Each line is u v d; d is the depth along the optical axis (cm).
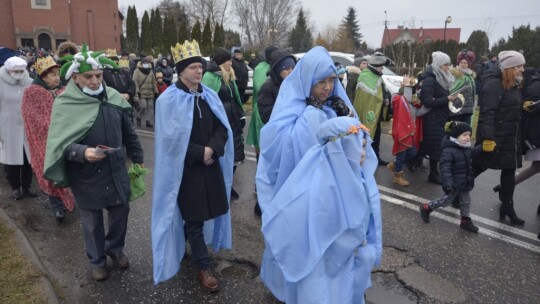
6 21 4288
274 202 257
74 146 321
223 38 3934
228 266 380
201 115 334
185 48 325
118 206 356
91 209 341
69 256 397
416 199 553
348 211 247
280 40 4994
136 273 366
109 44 4866
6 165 537
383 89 674
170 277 333
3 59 686
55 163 322
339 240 246
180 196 334
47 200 543
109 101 347
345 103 304
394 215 498
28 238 429
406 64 2611
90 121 331
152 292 338
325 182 245
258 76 581
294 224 246
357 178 254
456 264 385
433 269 375
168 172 321
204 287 338
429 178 630
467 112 652
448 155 454
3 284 329
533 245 426
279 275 293
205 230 385
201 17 5069
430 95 600
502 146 461
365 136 267
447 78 605
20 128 525
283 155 274
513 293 340
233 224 469
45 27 4359
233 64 872
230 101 594
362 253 259
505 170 477
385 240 432
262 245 419
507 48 2794
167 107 321
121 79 812
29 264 362
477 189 600
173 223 335
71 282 352
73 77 338
